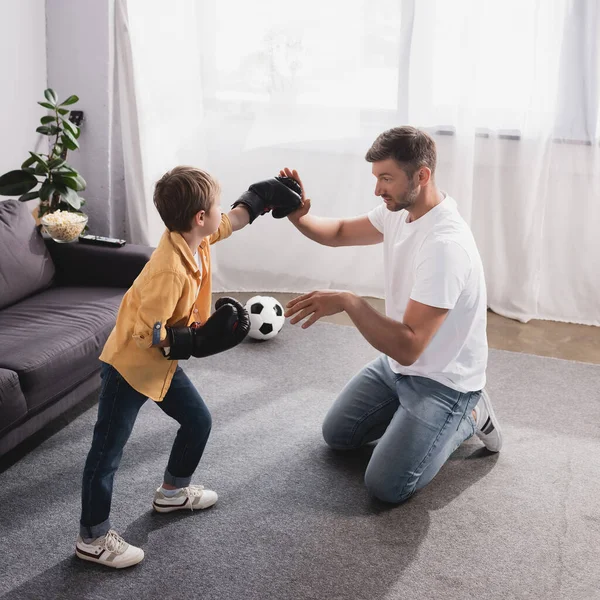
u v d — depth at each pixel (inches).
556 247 149.9
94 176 156.7
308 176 156.6
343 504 93.3
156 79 149.8
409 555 84.7
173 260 74.4
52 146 153.2
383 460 91.0
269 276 164.4
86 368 105.0
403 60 145.4
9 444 93.4
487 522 90.7
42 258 123.9
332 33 146.4
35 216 141.6
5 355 95.7
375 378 101.0
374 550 85.3
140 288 75.3
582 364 134.4
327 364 131.1
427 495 95.6
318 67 148.9
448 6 139.5
